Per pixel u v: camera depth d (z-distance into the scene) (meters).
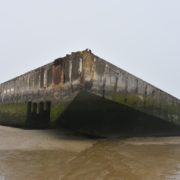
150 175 6.08
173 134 13.82
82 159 7.39
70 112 10.57
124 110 11.18
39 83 12.55
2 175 5.76
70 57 10.45
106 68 10.37
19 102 14.70
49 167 6.46
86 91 9.77
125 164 7.00
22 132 12.42
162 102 12.68
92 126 11.21
